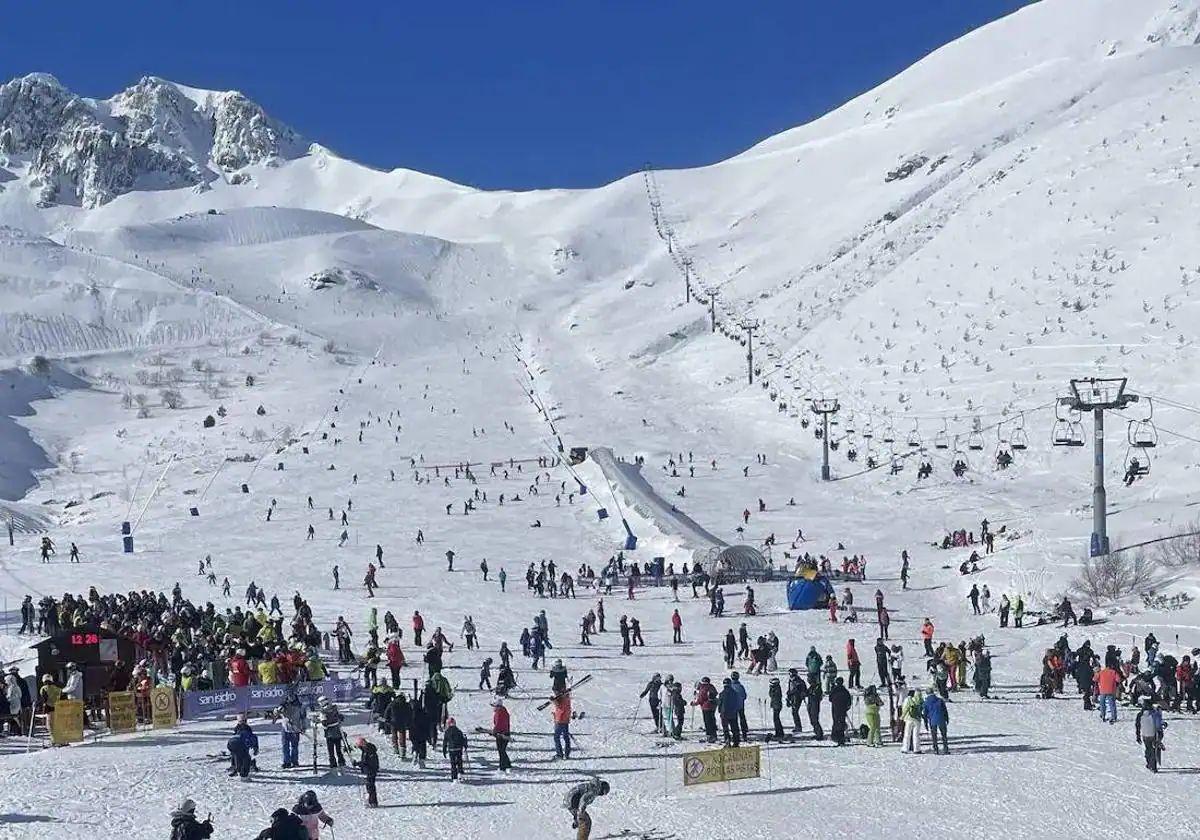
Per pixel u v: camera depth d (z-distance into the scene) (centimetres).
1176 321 10500
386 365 18575
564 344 19975
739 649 4741
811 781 2717
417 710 2878
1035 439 9406
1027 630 5056
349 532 8650
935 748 2992
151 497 10550
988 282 13075
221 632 4200
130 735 3169
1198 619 4762
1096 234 12888
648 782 2719
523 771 2834
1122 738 3148
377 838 2294
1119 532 6469
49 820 2373
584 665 4450
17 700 3247
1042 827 2348
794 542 7750
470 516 9056
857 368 12575
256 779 2739
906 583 6359
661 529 7906
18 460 12500
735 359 15275
